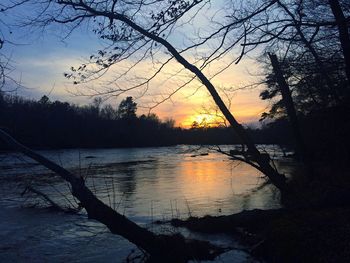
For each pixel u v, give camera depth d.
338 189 13.69
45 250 13.59
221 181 34.59
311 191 17.02
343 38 9.34
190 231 13.66
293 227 10.26
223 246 11.57
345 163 23.88
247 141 16.50
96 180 36.97
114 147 95.00
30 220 18.64
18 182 36.00
